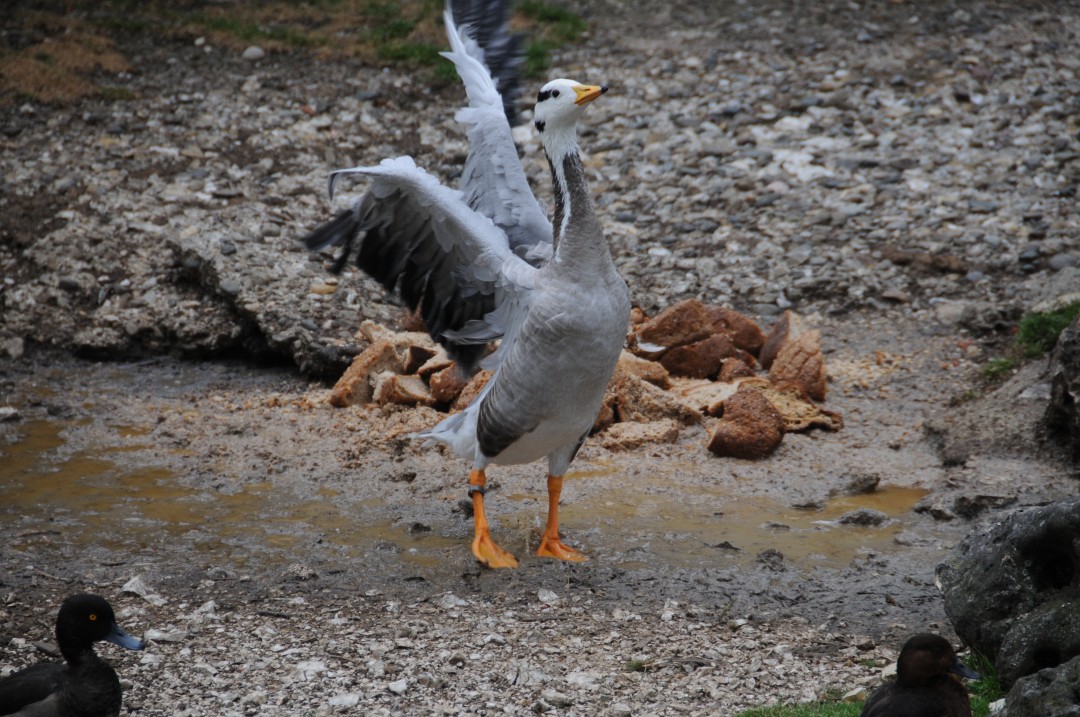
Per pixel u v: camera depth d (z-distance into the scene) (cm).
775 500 1231
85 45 2384
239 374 1603
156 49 2428
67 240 1792
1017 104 2214
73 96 2191
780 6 2753
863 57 2448
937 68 2380
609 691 834
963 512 1180
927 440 1380
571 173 988
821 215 1900
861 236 1847
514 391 1008
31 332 1664
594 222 987
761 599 1003
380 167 988
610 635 931
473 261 1023
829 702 805
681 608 984
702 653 896
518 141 2166
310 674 856
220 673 859
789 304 1711
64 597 988
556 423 1026
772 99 2278
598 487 1256
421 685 841
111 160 2000
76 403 1483
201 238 1734
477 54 1175
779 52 2498
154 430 1396
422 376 1460
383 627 941
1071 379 1256
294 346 1557
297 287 1666
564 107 977
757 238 1858
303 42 2489
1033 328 1531
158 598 989
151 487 1239
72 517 1158
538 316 979
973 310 1636
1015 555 809
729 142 2139
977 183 1962
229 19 2581
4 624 933
